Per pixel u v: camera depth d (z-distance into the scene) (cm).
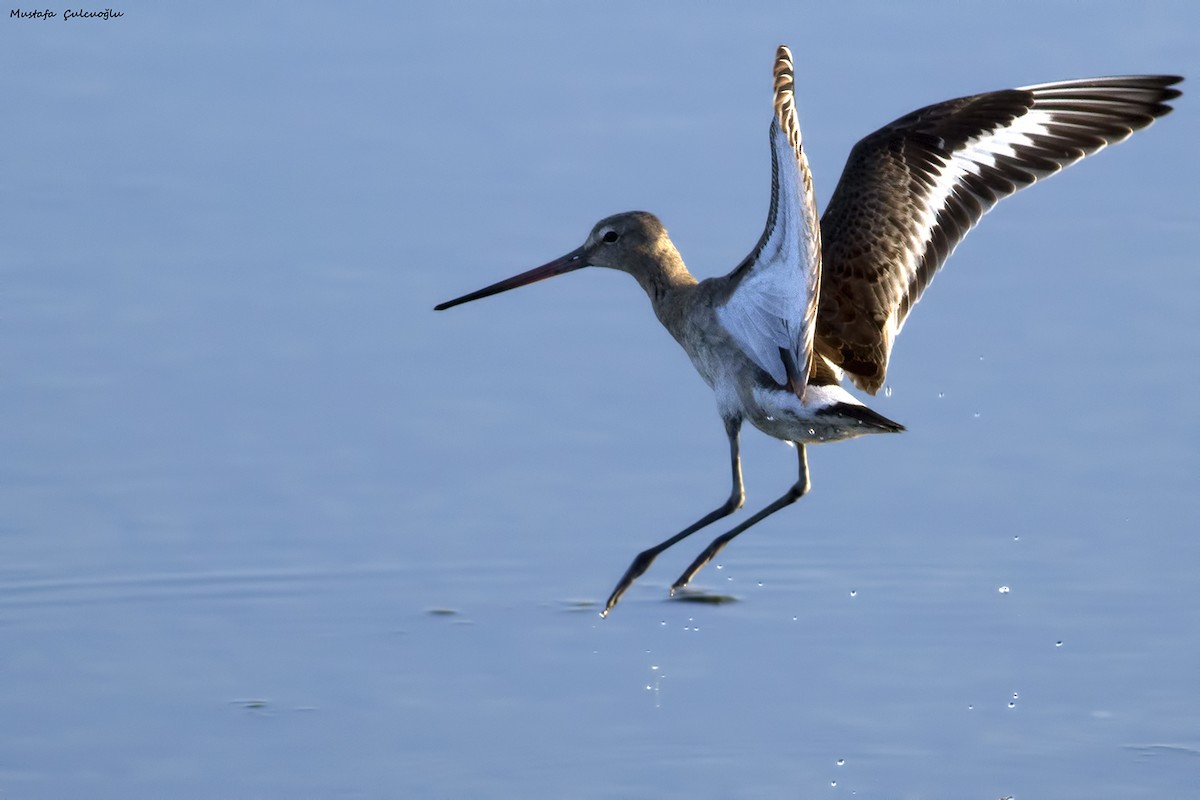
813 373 1336
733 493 1361
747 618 1503
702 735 1325
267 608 1517
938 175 1331
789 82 1093
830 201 1337
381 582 1548
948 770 1277
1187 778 1261
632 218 1455
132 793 1248
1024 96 1345
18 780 1264
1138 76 1351
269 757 1296
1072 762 1285
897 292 1341
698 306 1356
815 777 1269
